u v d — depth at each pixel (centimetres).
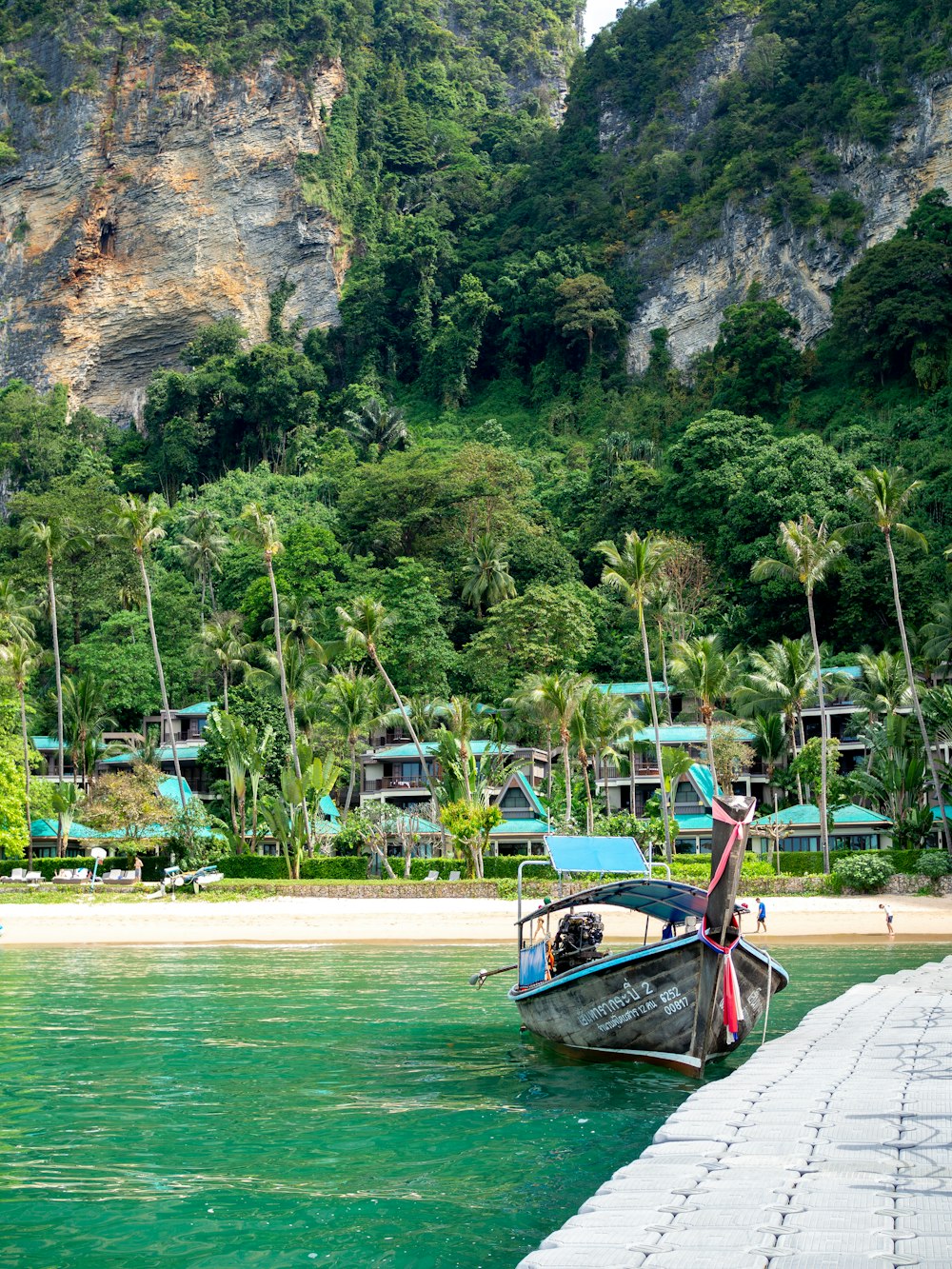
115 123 16925
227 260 16562
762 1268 734
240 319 16388
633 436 13525
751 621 9575
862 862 5294
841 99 14250
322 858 6106
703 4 16750
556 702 6050
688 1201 882
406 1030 2384
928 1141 1043
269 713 8006
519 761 7756
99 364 16650
